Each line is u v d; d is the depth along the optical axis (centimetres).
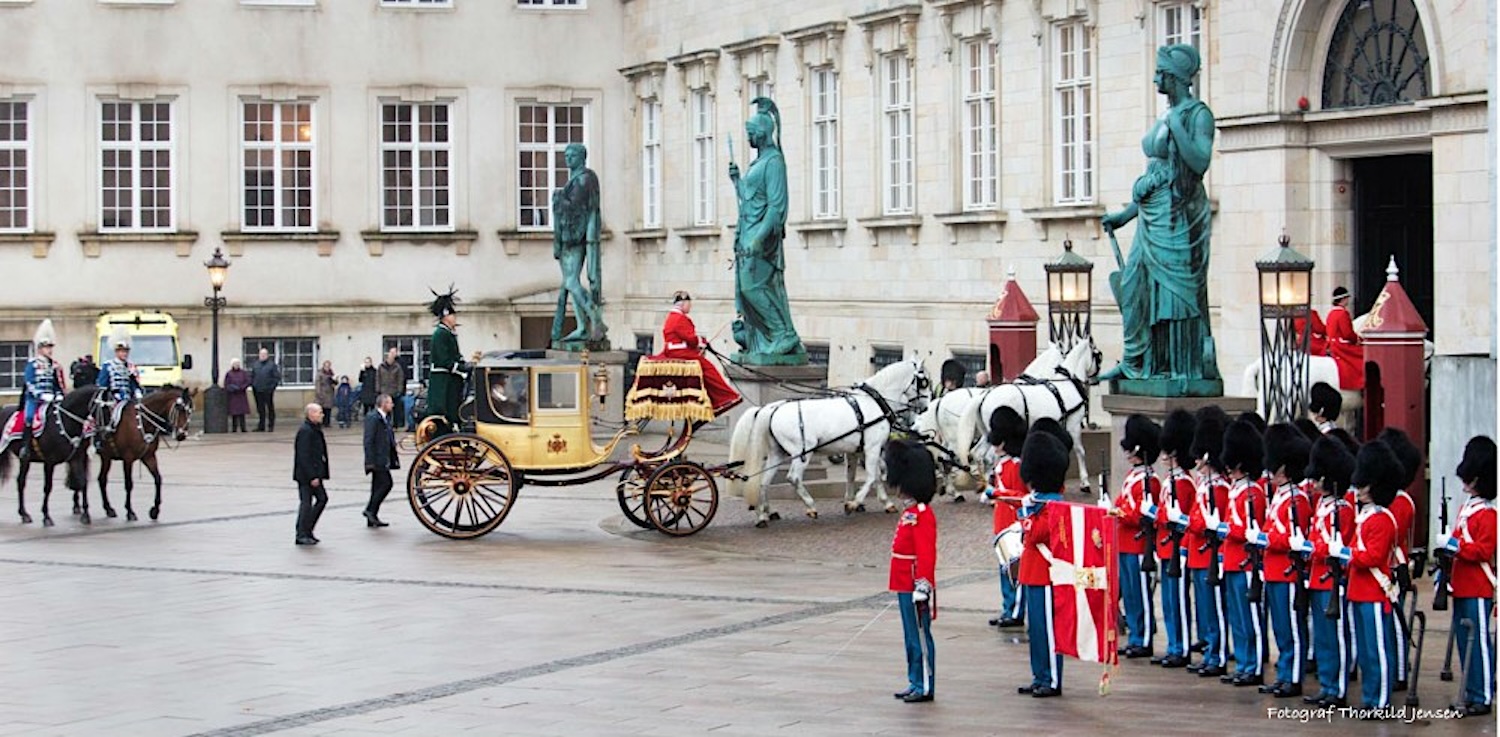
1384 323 2830
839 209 5497
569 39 6694
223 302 6125
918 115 5138
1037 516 2031
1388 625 1900
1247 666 2089
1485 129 3431
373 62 6588
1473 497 1903
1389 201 3866
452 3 6625
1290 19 3856
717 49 6044
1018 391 3544
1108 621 1997
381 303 6594
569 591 2794
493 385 3406
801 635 2408
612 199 6719
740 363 4197
